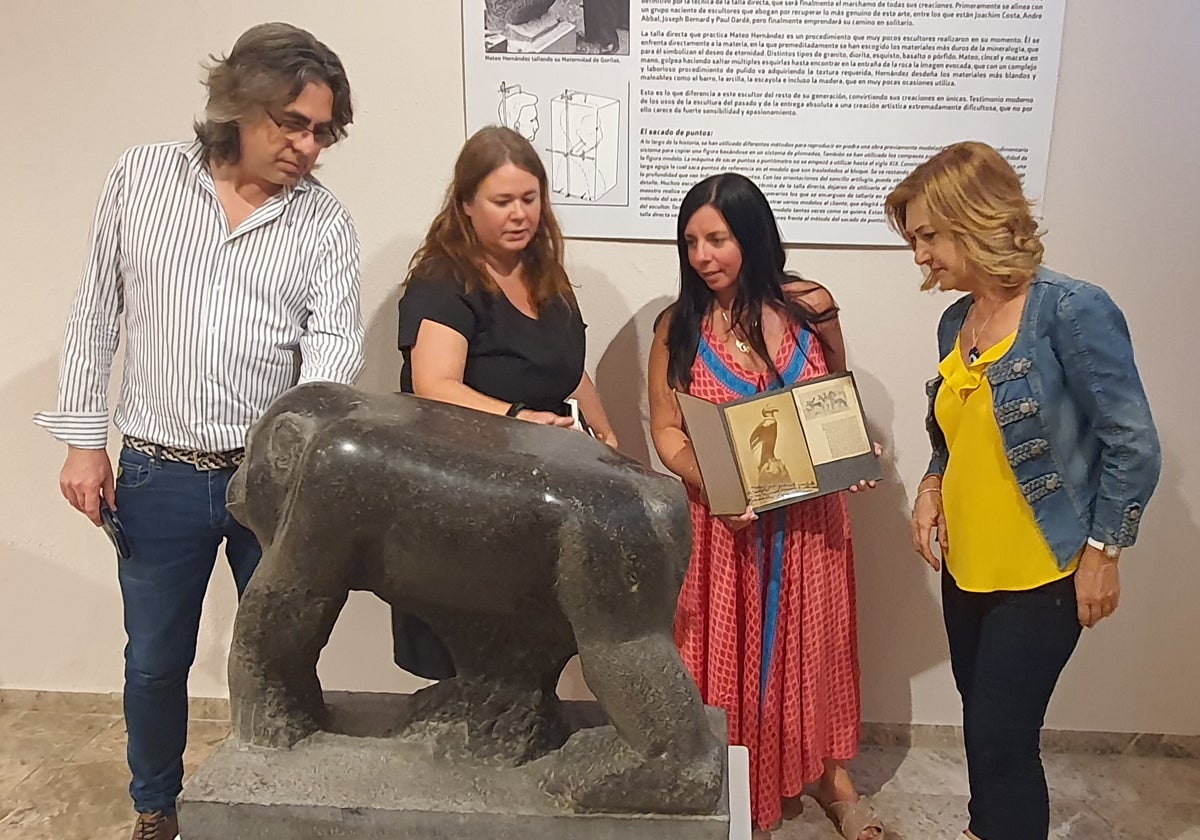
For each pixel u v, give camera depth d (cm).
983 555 163
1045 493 157
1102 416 150
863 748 247
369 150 218
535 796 112
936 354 223
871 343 224
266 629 115
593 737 117
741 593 195
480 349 171
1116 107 209
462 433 111
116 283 171
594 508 104
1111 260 217
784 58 208
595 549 104
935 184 151
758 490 181
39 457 241
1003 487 159
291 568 110
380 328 227
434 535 105
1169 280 217
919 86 208
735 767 137
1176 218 214
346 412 111
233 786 112
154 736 188
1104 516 154
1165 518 229
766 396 181
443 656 156
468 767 117
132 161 166
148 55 215
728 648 193
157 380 168
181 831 111
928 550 181
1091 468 158
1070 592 160
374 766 117
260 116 151
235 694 120
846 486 181
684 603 195
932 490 182
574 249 222
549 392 176
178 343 166
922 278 219
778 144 212
